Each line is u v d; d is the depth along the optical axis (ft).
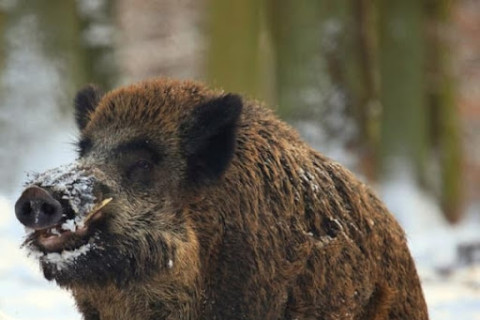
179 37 171.42
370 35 88.17
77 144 32.17
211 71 88.02
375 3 96.37
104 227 29.19
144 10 171.63
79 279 29.01
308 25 85.76
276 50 87.04
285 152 31.37
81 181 28.50
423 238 69.26
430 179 96.84
